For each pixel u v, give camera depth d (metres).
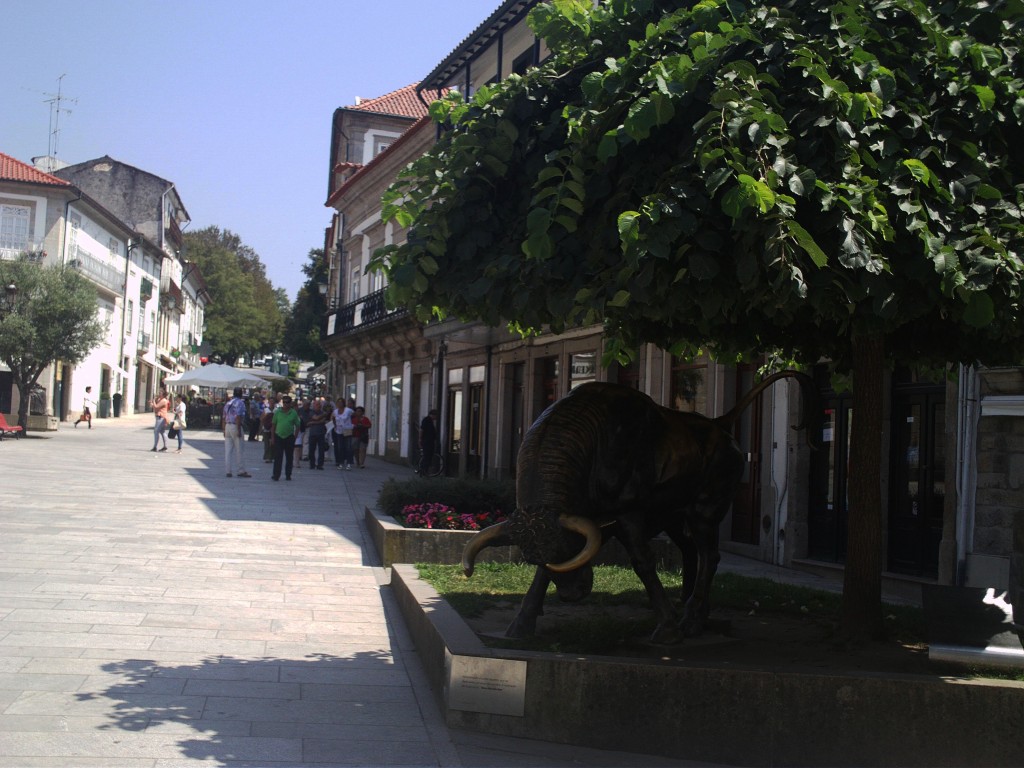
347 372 44.69
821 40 5.55
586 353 20.19
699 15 5.79
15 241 47.25
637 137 5.23
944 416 11.44
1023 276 5.28
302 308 77.81
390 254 6.58
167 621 8.14
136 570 10.29
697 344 8.20
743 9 5.67
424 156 6.48
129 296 62.56
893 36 5.79
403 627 8.58
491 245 6.35
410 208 6.61
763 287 5.15
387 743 5.52
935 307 5.88
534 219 5.58
